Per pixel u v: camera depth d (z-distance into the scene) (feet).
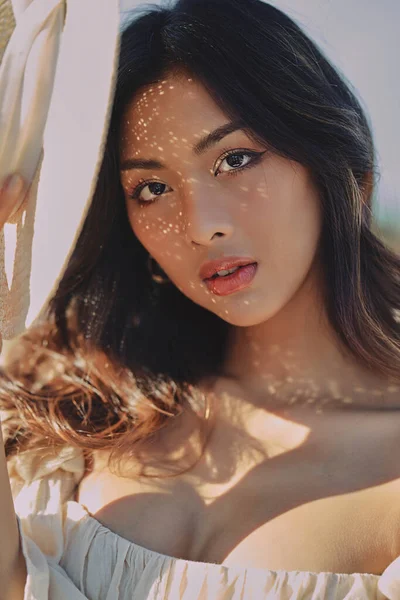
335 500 3.72
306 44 4.22
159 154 3.87
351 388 4.19
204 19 3.85
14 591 3.60
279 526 3.68
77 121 3.01
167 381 4.61
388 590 3.31
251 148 3.83
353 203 4.11
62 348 4.95
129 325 4.84
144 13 3.97
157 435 4.36
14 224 3.35
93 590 3.76
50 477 4.23
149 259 4.85
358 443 3.95
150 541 3.84
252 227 3.87
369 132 4.48
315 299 4.22
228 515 3.82
